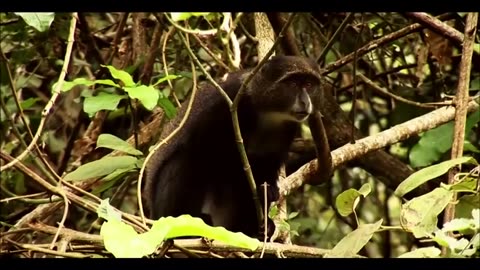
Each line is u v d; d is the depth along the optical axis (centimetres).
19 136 664
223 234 511
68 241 617
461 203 582
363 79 1039
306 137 1259
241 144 699
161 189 970
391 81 1227
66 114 1177
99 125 1050
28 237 901
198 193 963
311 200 1246
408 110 1097
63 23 1044
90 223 1066
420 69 1084
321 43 1149
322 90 955
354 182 1209
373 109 1209
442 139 912
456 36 873
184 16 620
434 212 518
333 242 1105
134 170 782
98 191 804
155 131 1001
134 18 1091
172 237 518
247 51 1133
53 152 1148
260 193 894
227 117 937
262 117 950
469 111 912
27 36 1036
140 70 1083
